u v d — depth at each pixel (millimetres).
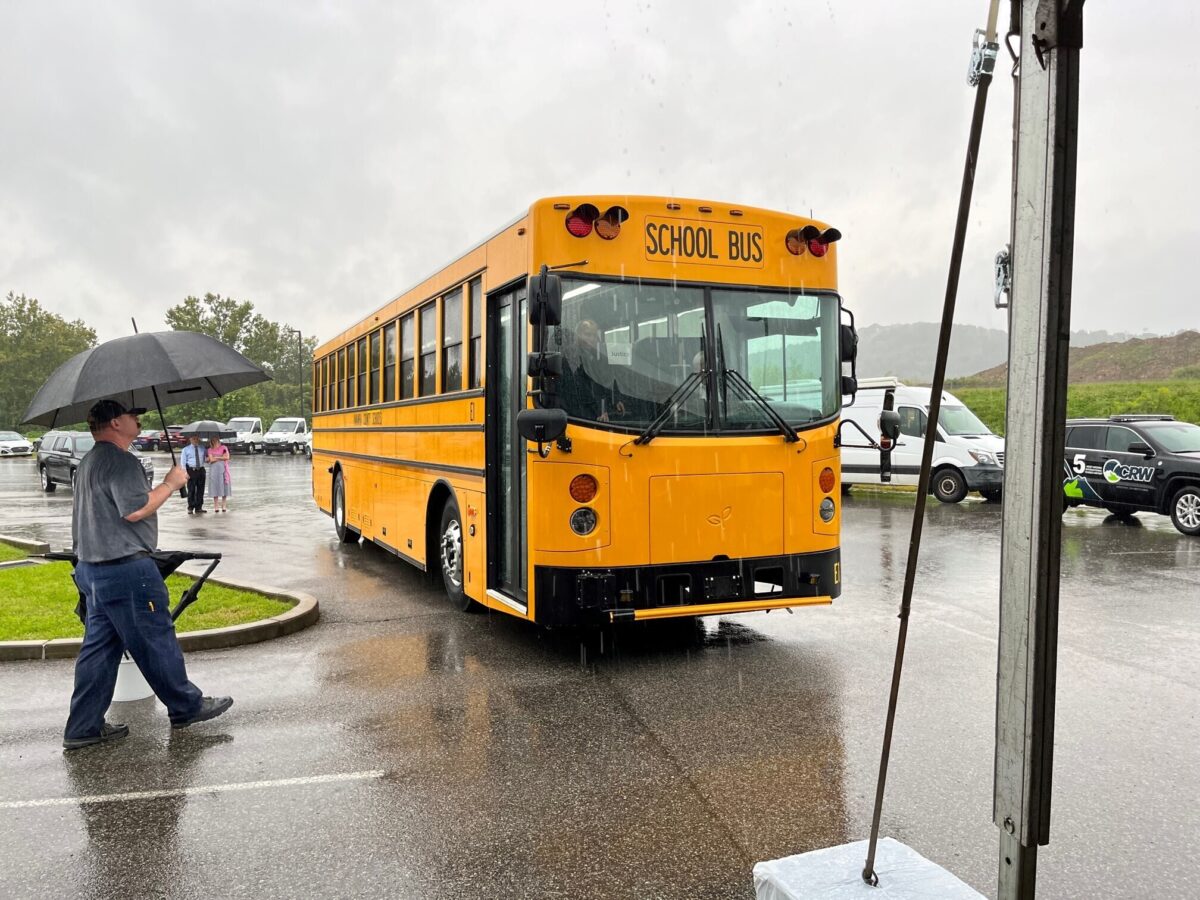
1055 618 2324
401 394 10070
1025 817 2381
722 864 3646
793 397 6742
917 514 2717
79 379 4855
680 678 6273
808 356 6820
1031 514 2312
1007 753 2447
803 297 6824
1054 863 3633
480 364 7430
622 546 6184
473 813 4141
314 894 3457
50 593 8992
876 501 19078
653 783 4461
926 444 2664
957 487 18344
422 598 9227
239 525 16859
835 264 7016
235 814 4156
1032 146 2248
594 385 6180
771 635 7504
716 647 7129
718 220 6547
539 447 6105
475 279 7598
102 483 5051
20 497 25562
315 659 6836
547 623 6160
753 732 5180
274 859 3730
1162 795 4273
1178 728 5184
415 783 4488
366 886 3510
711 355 6457
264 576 10672
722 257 6551
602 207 6297
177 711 5285
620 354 6254
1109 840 3824
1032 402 2291
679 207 6449
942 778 4480
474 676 6359
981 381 64125
